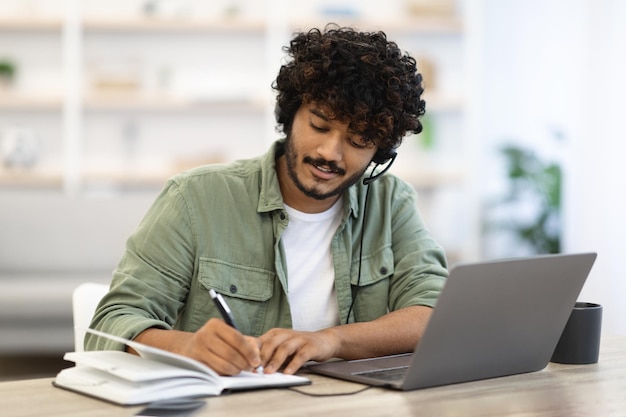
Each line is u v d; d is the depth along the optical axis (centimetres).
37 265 463
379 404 147
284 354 167
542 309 169
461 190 625
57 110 604
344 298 207
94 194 597
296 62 190
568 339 182
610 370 178
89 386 150
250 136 620
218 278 195
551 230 583
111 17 589
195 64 613
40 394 150
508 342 167
